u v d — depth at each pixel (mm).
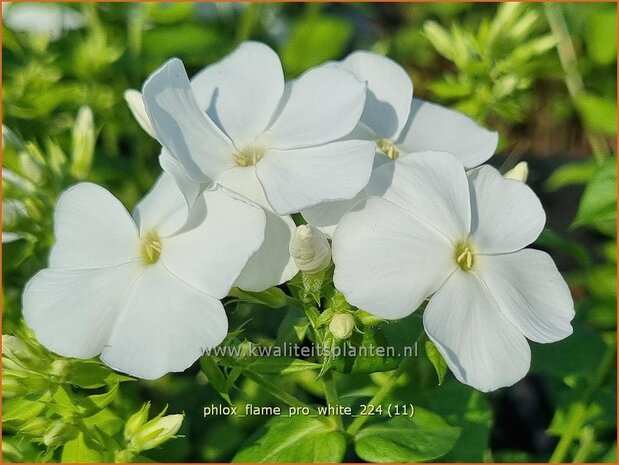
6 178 99
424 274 70
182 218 73
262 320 112
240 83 82
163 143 71
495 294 72
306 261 70
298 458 83
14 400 78
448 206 72
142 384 117
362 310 75
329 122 77
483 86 118
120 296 73
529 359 70
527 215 74
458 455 99
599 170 103
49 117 127
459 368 67
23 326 93
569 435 103
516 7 119
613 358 103
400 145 84
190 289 71
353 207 70
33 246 102
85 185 77
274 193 72
